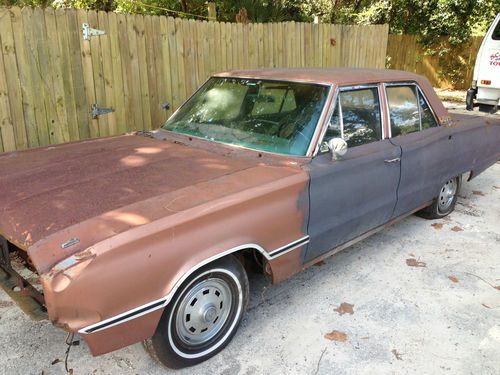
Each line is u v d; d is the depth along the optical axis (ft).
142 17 18.65
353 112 12.39
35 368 9.41
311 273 13.35
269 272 10.38
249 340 10.39
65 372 9.33
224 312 9.87
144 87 19.40
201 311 9.30
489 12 50.49
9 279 9.19
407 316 11.39
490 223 17.20
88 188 9.42
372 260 14.20
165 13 30.17
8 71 15.47
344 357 9.93
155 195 9.07
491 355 10.08
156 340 8.72
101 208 8.53
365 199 12.30
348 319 11.22
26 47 15.74
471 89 34.06
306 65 26.63
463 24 51.83
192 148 12.27
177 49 20.17
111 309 7.66
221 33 21.68
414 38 54.03
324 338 10.52
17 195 9.20
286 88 12.53
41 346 10.09
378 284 12.83
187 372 9.40
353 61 29.84
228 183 9.74
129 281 7.76
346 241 12.51
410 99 14.66
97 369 9.45
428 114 15.35
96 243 7.54
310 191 10.65
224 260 9.41
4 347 10.02
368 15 48.80
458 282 13.01
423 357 9.97
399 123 14.01
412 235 16.02
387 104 13.51
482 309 11.75
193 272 8.77
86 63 17.40
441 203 17.03
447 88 55.01
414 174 14.07
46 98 16.60
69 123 17.40
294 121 11.83
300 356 9.93
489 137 18.04
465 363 9.82
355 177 11.82
